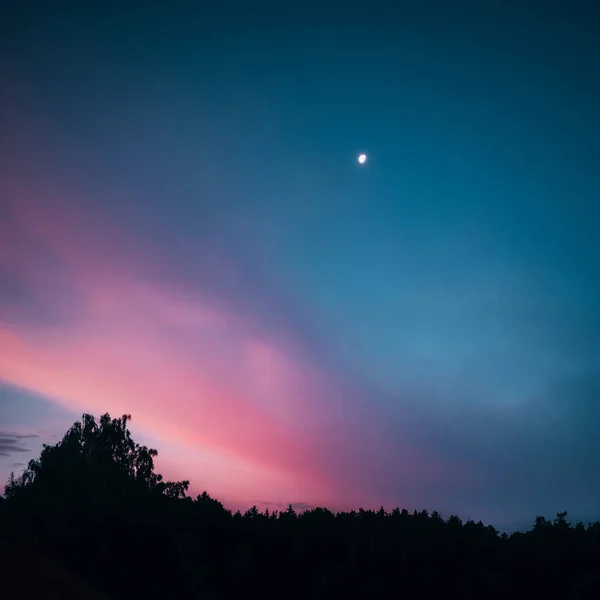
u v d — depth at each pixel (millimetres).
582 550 55500
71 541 42156
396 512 70688
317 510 67938
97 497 48094
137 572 43812
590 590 50719
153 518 47938
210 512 58000
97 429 62062
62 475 51875
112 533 44750
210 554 55000
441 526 64000
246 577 53438
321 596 54500
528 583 54438
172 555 47750
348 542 59562
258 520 62469
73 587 34406
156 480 60812
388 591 54938
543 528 62750
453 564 57719
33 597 29156
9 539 35438
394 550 58094
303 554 58312
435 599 55125
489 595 53688
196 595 48219
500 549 59156
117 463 58625
